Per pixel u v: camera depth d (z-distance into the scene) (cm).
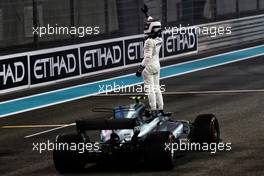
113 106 4528
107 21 6831
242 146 3011
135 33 7256
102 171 2670
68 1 6412
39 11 6066
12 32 5794
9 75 5425
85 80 6031
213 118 2970
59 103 4822
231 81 5534
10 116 4378
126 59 6775
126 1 7150
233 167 2617
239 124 3559
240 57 7419
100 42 6438
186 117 3856
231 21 8594
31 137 3562
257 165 2638
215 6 8394
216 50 8188
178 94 4903
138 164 2758
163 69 6606
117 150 2588
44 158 3014
